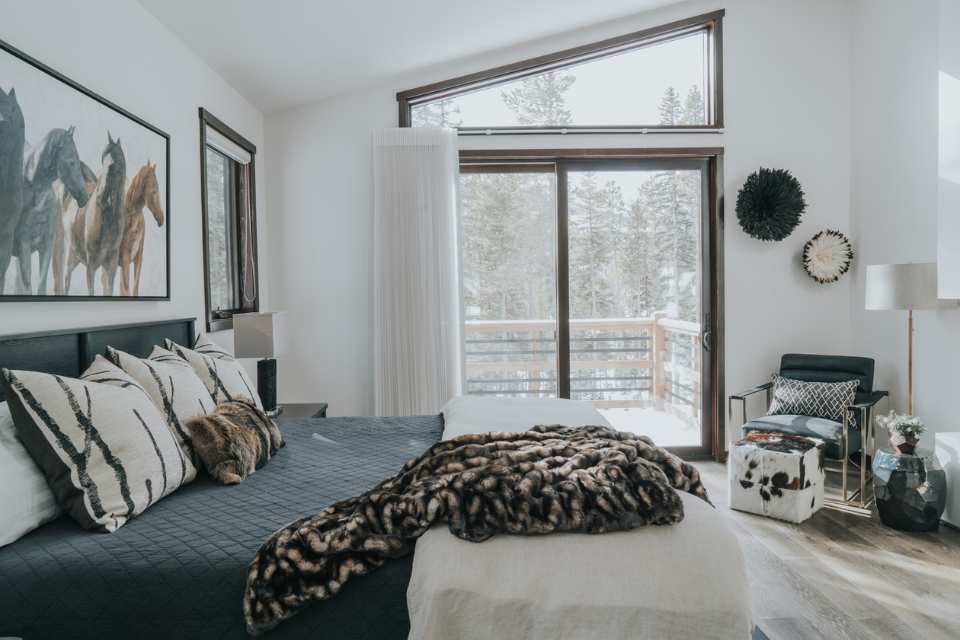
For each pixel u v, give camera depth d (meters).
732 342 4.20
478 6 3.42
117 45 2.42
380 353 4.04
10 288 1.79
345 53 3.56
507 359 4.30
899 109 3.69
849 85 4.16
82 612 1.30
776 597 2.28
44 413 1.50
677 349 4.32
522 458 1.64
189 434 1.92
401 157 4.02
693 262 4.29
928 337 3.48
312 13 3.02
